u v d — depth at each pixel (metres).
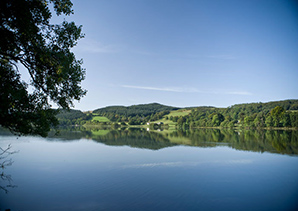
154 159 26.19
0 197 14.55
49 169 21.42
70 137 54.03
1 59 12.81
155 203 13.62
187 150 33.25
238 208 13.05
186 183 17.36
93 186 16.52
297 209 12.96
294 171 20.91
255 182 17.70
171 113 192.25
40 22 12.56
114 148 35.50
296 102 134.00
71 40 13.50
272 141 44.44
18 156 27.97
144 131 88.31
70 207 13.10
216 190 15.88
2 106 11.21
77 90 13.66
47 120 13.86
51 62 13.23
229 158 26.83
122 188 16.19
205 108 185.25
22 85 13.08
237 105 158.50
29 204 13.51
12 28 12.15
